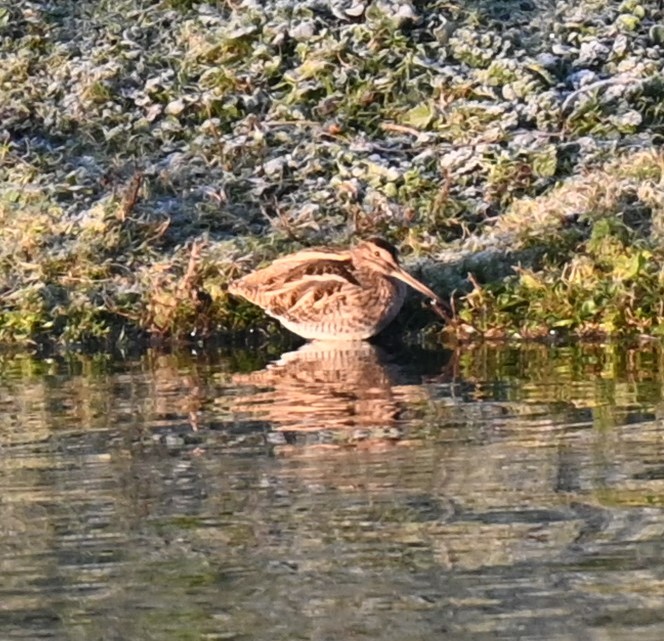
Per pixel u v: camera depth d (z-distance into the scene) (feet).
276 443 33.68
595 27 59.36
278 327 48.21
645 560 25.72
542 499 28.86
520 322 46.52
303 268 46.65
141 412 37.32
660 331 45.42
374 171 53.26
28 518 28.86
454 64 57.77
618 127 54.65
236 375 41.96
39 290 49.03
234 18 60.29
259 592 24.99
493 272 48.39
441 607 24.20
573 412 35.81
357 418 35.91
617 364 41.75
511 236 49.80
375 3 59.41
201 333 47.85
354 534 27.35
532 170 52.70
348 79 57.16
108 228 51.06
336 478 30.68
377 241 46.70
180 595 25.00
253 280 47.16
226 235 51.55
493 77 56.70
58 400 39.17
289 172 54.24
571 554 26.02
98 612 24.48
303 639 23.29
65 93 58.65
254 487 30.25
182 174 53.93
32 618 24.34
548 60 57.31
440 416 35.86
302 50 58.39
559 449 32.35
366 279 46.47
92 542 27.45
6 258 50.80
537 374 40.70
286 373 42.04
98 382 41.57
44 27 61.57
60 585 25.57
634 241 48.16
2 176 54.75
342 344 46.52
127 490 30.40
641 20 59.62
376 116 56.18
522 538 26.86
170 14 61.67
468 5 60.08
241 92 57.72
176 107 56.95
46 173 54.85
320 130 55.72
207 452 33.12
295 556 26.45
